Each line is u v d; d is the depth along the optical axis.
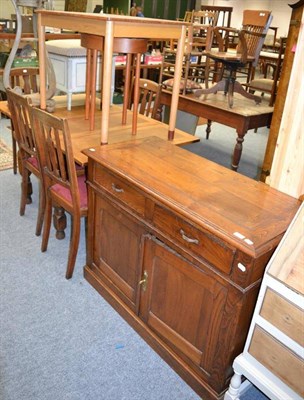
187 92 3.87
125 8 7.59
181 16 8.81
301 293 1.11
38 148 2.08
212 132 5.17
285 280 1.15
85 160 1.96
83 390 1.54
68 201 2.08
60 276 2.17
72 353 1.70
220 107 3.50
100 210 1.85
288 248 1.18
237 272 1.24
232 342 1.34
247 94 3.80
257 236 1.23
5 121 4.74
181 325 1.55
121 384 1.58
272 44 7.57
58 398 1.50
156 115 3.20
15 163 3.30
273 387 1.27
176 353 1.62
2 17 5.81
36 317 1.88
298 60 1.40
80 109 2.98
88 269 2.10
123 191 1.64
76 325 1.85
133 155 1.79
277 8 9.10
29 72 3.10
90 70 2.55
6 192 3.06
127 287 1.82
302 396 1.20
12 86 3.06
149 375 1.63
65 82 2.92
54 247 2.42
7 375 1.58
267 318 1.22
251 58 3.73
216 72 5.48
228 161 4.17
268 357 1.26
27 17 4.88
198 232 1.33
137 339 1.79
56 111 2.87
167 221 1.45
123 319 1.89
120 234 1.76
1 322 1.83
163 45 5.85
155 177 1.58
